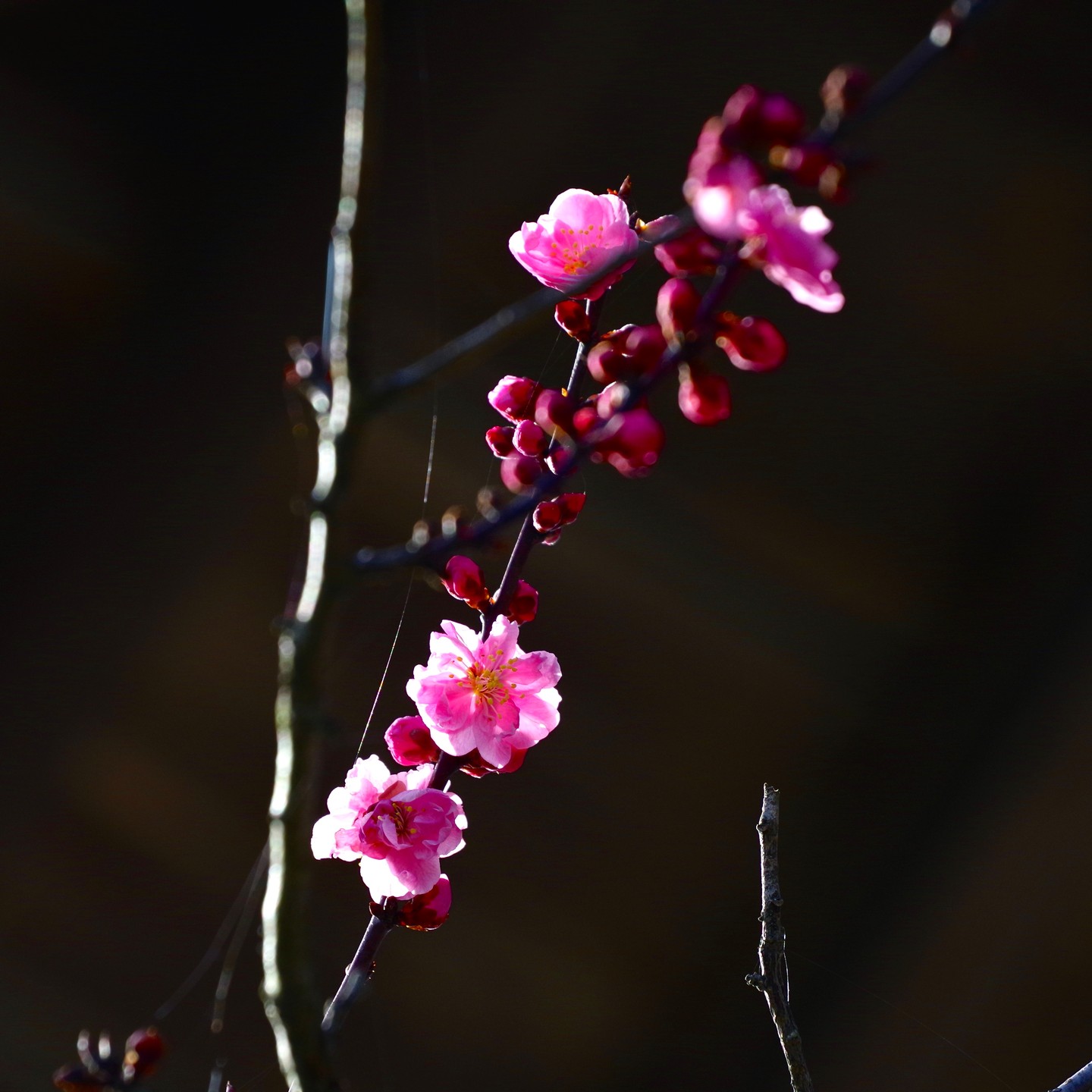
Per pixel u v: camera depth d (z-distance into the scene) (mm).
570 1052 3252
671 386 3275
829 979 3287
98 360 3195
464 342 1261
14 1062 2943
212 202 3256
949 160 3238
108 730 3123
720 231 1262
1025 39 3129
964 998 3086
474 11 3193
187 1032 3000
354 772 1340
